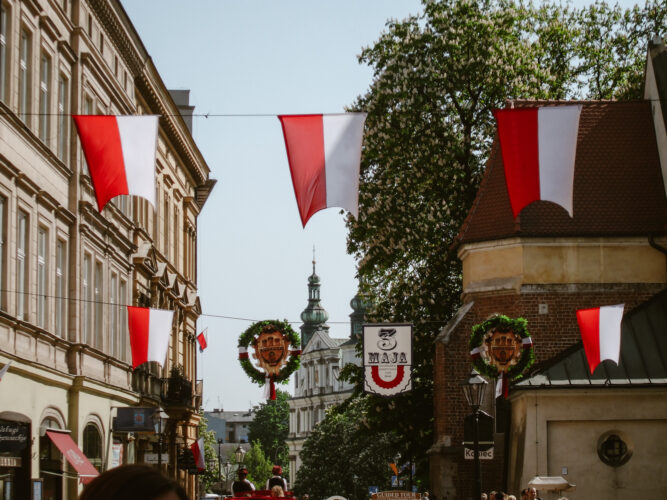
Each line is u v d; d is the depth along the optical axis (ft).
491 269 120.06
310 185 58.85
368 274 144.97
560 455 103.86
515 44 144.15
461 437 119.65
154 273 150.30
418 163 137.59
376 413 140.87
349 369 146.00
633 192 121.19
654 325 108.88
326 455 351.25
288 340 98.07
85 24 114.52
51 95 102.53
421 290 139.85
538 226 118.62
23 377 90.27
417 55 142.31
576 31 153.69
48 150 99.04
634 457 103.76
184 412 159.84
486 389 120.06
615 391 103.71
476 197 126.00
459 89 139.44
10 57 89.15
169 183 164.66
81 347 109.09
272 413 633.61
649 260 117.50
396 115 139.33
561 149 61.62
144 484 7.71
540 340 116.57
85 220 113.19
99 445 117.29
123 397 128.57
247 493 71.77
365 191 141.49
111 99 125.80
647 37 158.20
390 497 83.61
